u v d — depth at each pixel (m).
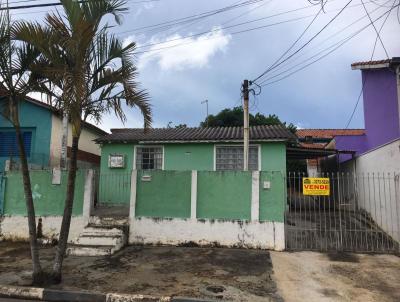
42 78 6.50
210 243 9.28
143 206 9.71
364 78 15.03
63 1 6.05
